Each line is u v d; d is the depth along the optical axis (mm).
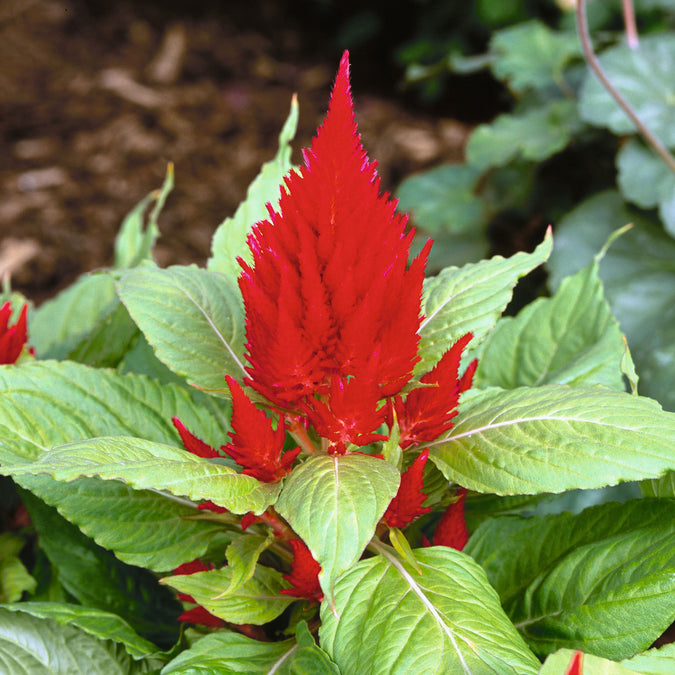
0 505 590
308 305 419
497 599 438
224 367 484
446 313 490
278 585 472
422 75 1255
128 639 462
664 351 805
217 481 423
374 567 443
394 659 403
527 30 1176
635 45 875
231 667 443
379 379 435
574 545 485
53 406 490
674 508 465
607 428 432
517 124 1077
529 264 496
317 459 439
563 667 389
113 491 486
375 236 428
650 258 898
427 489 482
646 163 915
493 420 459
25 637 464
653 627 437
